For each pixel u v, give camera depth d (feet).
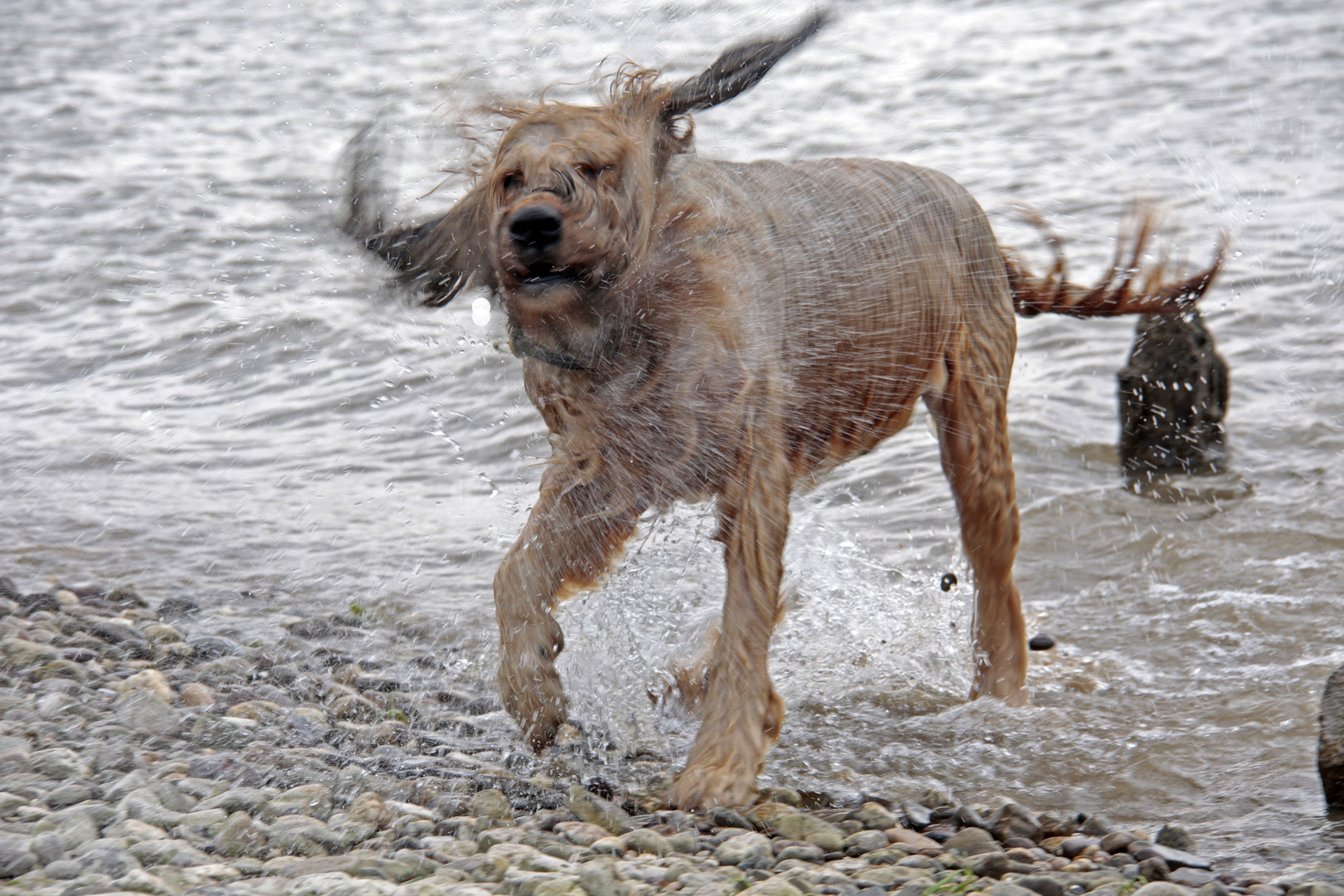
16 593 40.22
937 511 46.57
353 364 59.72
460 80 30.81
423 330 61.87
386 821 26.35
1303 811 27.12
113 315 66.54
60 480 49.98
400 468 50.37
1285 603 38.75
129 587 41.19
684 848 25.27
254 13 165.37
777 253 29.96
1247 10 140.87
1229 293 63.72
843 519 46.01
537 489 48.14
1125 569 42.19
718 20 100.01
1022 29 137.49
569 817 27.09
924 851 25.09
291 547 44.78
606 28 103.14
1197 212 75.15
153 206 85.87
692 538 35.78
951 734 32.50
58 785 26.58
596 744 31.68
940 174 36.17
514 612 29.91
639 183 26.14
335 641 38.40
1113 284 39.01
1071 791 29.17
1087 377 57.98
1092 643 37.76
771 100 105.19
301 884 22.27
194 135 107.24
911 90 109.70
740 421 28.14
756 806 27.66
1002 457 36.06
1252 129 94.58
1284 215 74.49
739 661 28.66
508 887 22.62
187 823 25.00
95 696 32.24
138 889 21.93
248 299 67.92
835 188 32.83
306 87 124.16
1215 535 43.73
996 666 34.88
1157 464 49.14
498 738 32.12
